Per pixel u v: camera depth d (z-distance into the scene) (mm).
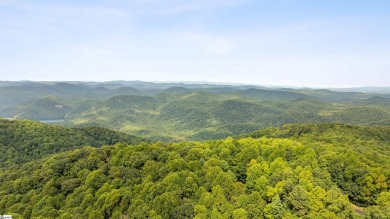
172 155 98000
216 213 69125
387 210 64500
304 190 69562
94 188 94500
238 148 98438
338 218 64625
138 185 86625
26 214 92188
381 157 95000
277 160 84625
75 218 81500
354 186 78125
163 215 73562
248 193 78750
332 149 100250
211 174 81625
